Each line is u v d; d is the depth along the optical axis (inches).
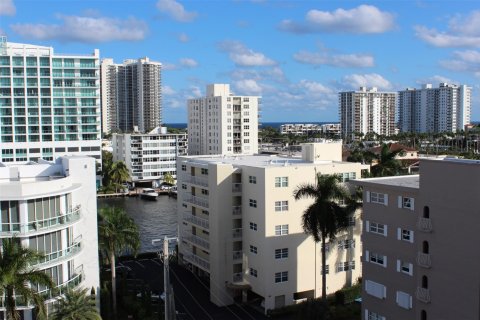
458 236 1889.8
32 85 7278.5
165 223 5890.8
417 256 2048.5
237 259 3189.0
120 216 2824.8
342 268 3186.5
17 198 2046.0
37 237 2118.6
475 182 1820.9
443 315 1951.3
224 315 2952.8
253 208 3075.8
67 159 2463.1
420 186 2043.6
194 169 3693.4
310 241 3075.8
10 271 1600.6
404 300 2181.3
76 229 2390.5
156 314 2817.4
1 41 7199.8
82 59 7534.5
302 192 2637.8
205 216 3508.9
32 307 2012.8
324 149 3580.2
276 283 2984.7
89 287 2443.4
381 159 3897.6
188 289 3388.3
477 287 1824.6
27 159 7278.5
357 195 3102.9
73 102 7554.1
